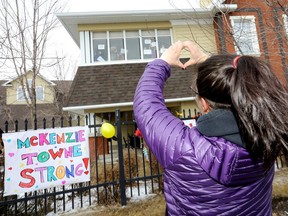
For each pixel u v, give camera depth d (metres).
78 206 3.81
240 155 0.67
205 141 0.71
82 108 8.72
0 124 16.70
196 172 0.69
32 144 3.32
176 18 9.75
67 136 3.53
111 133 3.66
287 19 3.72
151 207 3.56
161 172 4.77
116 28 9.88
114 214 3.40
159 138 0.75
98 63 9.80
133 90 9.30
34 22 6.18
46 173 3.33
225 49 4.09
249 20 4.48
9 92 17.55
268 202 0.79
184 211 0.73
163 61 0.95
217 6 4.51
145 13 9.30
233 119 0.70
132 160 4.97
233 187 0.68
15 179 3.16
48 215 3.44
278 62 3.77
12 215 3.47
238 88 0.69
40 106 17.03
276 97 0.67
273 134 0.63
